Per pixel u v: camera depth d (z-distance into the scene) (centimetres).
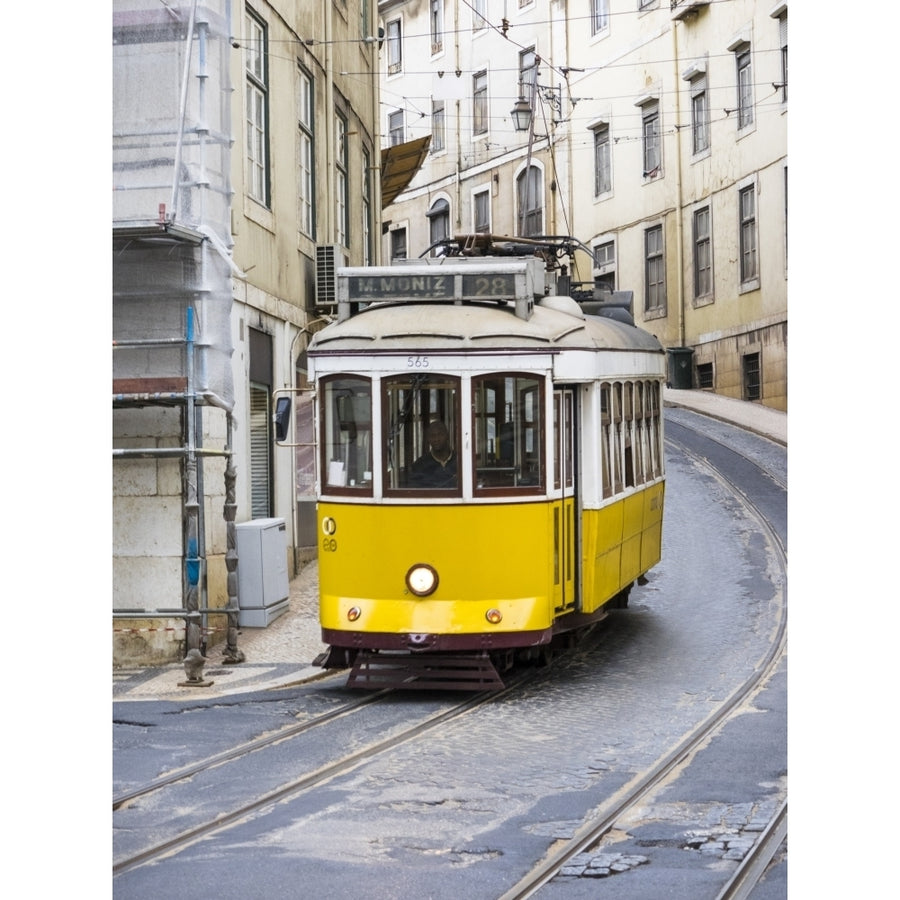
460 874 784
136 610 1464
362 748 1116
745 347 3484
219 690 1389
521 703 1294
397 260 1469
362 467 1333
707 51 3625
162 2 1566
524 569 1323
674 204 3806
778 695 1288
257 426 1964
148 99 1569
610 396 1491
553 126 4319
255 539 1719
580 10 4203
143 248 1570
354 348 1338
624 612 1772
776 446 2973
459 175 4841
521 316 1364
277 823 897
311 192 2334
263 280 1972
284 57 2117
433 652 1352
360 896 746
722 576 1962
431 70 4909
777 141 3303
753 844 830
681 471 2750
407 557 1316
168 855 826
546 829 877
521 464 1331
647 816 898
